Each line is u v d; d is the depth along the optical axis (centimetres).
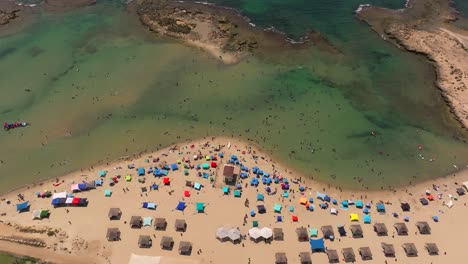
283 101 8894
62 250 6062
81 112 8512
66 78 9369
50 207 6644
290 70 9731
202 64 9794
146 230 6378
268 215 6656
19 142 7869
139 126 8206
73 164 7431
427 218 6719
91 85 9169
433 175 7462
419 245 6353
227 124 8294
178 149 7706
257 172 7281
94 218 6500
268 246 6259
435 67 9856
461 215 6775
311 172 7431
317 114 8619
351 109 8794
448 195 7081
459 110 8731
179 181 7106
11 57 10012
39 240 6169
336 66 9931
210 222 6519
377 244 6347
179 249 6141
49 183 7062
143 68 9644
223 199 6850
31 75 9456
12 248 6053
